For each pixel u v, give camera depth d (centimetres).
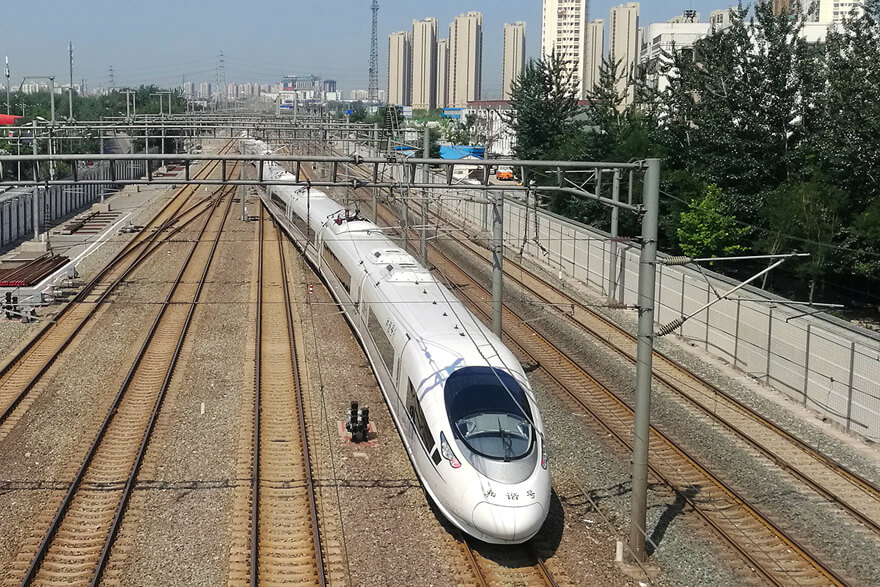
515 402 1598
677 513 1677
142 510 1605
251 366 2569
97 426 2041
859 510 1714
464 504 1463
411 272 2475
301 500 1672
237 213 6269
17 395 2244
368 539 1520
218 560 1427
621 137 4847
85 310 3244
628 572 1439
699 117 4306
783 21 4038
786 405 2409
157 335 2905
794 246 3469
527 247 4925
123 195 7256
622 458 1950
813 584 1425
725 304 2833
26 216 5131
